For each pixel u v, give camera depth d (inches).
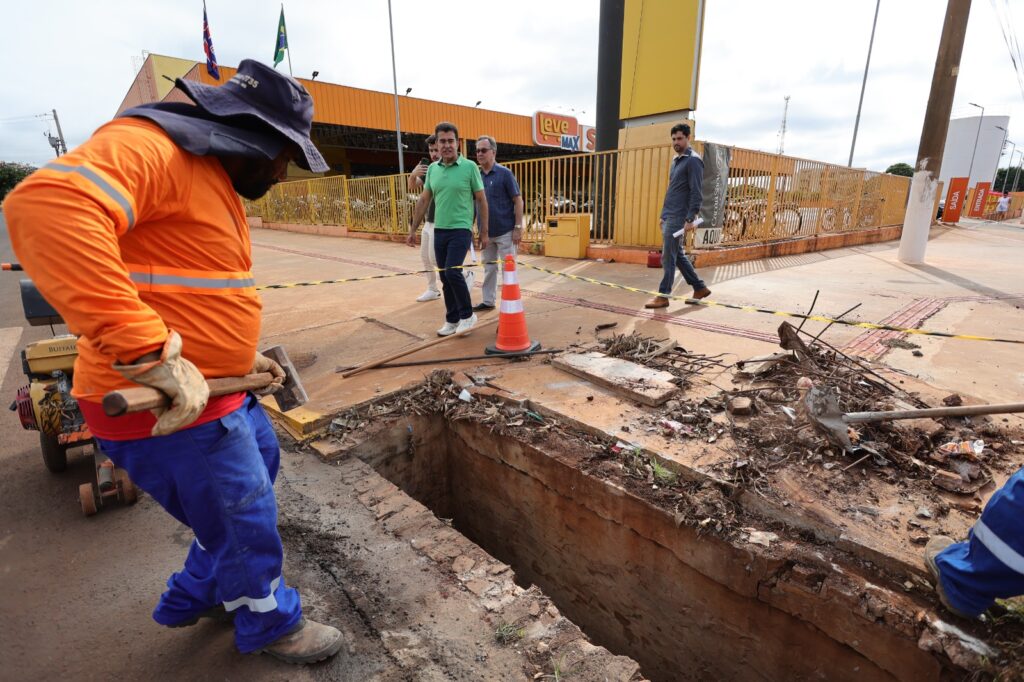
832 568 83.0
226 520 63.7
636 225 384.2
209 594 73.1
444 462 153.0
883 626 76.0
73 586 90.9
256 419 74.2
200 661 76.5
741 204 417.1
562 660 74.0
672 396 136.6
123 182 47.4
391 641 78.4
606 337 193.5
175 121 53.6
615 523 110.5
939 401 126.6
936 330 198.7
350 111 898.7
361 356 187.5
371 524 103.6
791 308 235.6
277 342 207.8
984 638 70.4
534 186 438.9
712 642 101.3
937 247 541.0
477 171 197.6
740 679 98.7
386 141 1134.4
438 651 76.5
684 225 224.7
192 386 51.6
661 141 375.2
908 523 88.1
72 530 105.3
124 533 104.3
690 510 98.2
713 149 361.1
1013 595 66.8
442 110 1026.7
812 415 109.1
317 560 94.1
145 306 49.8
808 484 99.0
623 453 115.3
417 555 95.1
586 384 149.5
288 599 73.7
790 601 86.4
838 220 557.3
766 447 111.7
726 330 198.7
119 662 76.5
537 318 227.3
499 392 146.2
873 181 614.2
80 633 81.5
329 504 109.7
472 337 201.9
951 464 103.2
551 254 412.2
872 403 121.8
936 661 71.1
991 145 1806.1
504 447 132.3
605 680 70.8
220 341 60.2
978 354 169.8
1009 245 576.7
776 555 87.2
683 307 239.6
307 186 776.9
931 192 378.0
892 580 79.8
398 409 145.0
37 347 116.1
